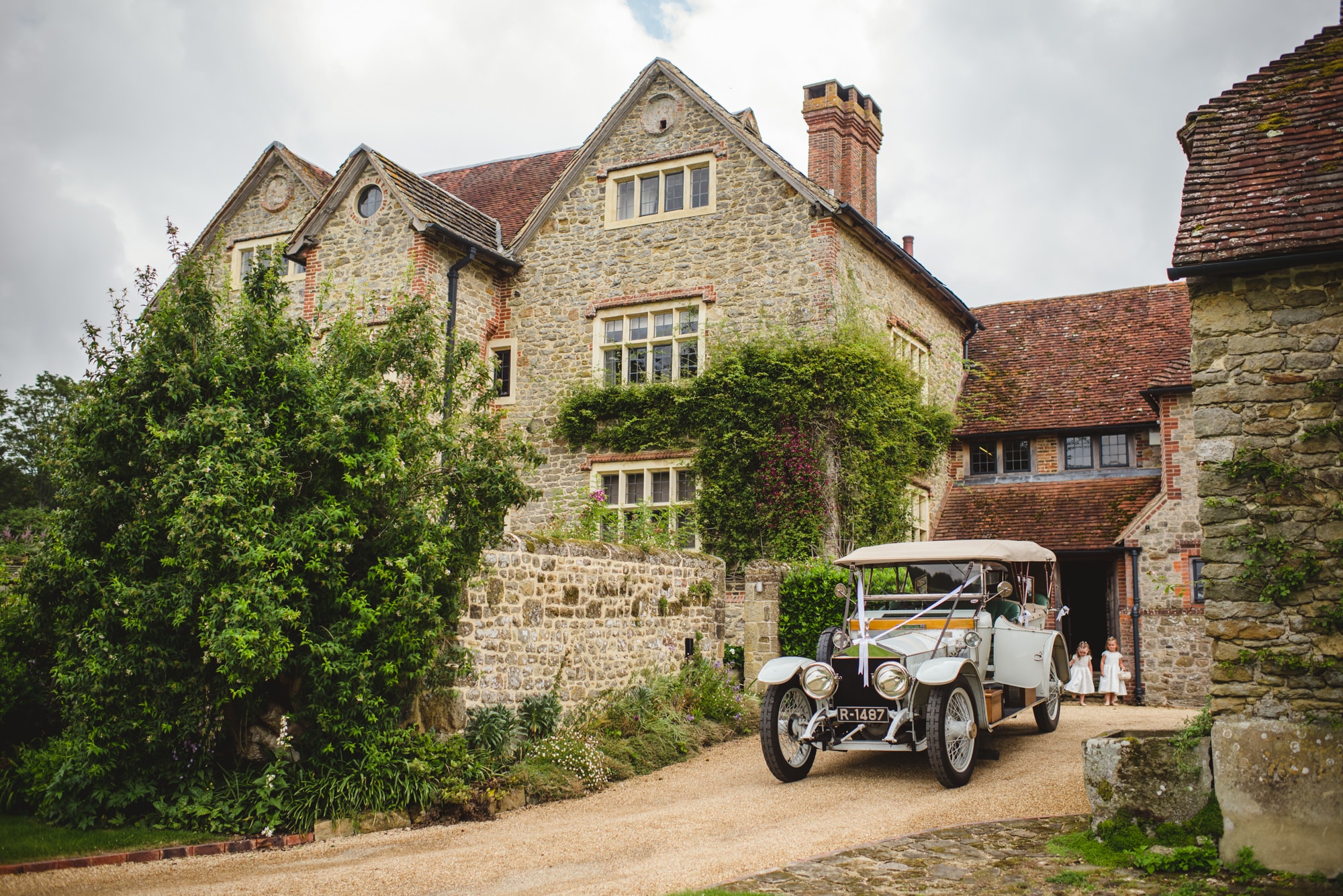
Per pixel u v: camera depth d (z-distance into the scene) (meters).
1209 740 6.85
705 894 5.92
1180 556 17.06
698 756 11.18
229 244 20.17
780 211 16.84
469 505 9.35
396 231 17.38
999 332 23.25
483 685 9.77
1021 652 10.50
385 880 6.64
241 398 8.58
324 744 8.52
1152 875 6.42
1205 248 7.19
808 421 16.02
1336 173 7.40
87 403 8.37
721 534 16.30
